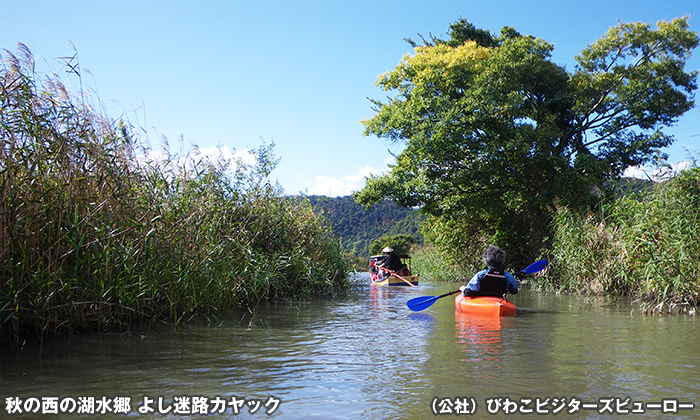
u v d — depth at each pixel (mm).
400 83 20656
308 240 13047
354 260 15344
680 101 19000
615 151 19578
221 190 10180
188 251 7398
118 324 6398
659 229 9562
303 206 13500
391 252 17859
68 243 5461
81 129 6160
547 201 17500
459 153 17906
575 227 13375
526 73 18188
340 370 4273
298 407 3281
